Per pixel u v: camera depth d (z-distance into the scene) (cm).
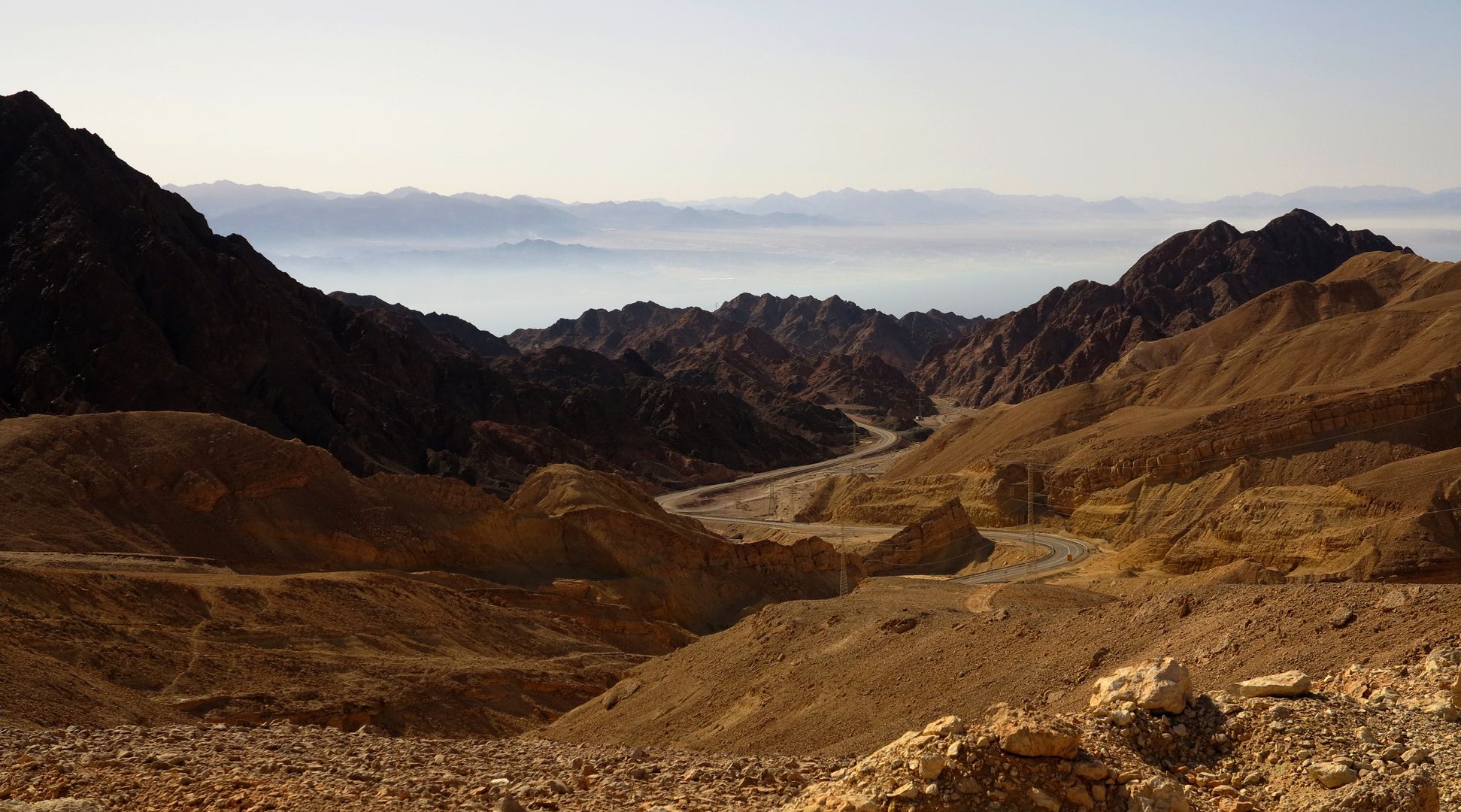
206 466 8538
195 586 5506
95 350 13362
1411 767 1402
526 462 17925
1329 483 10706
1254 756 1471
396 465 14812
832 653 4103
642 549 9800
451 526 9081
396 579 6562
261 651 4966
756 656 4447
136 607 5059
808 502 16375
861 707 3453
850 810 1276
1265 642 2597
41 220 14475
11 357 13288
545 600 7631
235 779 1650
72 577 4956
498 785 1661
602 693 5375
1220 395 16300
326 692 4700
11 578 4678
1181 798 1259
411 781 1706
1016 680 3125
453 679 5153
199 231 17038
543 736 4734
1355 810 1325
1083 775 1287
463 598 6756
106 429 8500
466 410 19800
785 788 1686
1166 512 11438
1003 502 13575
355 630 5706
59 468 7900
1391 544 7719
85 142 15900
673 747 3884
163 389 13462
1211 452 11769
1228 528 8931
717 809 1556
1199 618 2902
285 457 8750
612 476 11644
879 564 11625
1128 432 13750
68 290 13712
